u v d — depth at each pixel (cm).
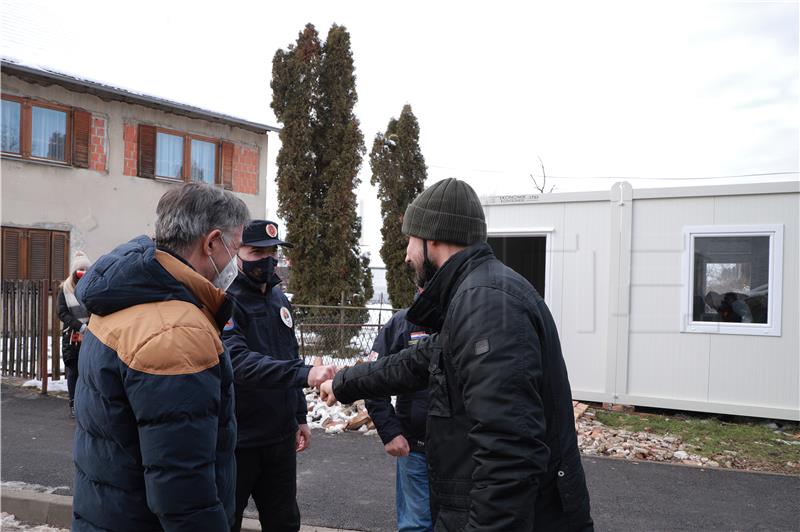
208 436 155
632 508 422
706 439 593
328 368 241
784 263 638
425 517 297
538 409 154
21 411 685
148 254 162
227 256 187
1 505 426
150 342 151
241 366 249
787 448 569
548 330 169
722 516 410
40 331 803
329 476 482
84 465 162
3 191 1231
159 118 1501
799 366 632
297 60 1359
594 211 715
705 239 673
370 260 1541
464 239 183
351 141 1357
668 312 684
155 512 150
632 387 696
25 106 1253
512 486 146
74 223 1330
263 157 1778
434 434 172
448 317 168
